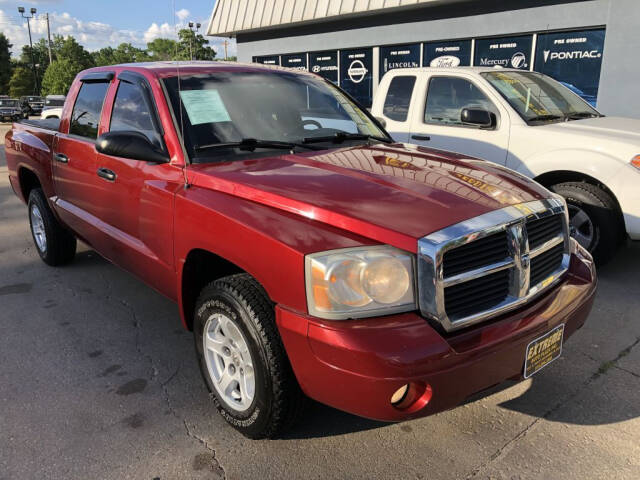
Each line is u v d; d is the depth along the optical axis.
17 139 5.14
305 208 2.32
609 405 2.88
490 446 2.57
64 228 4.73
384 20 12.37
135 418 2.82
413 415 2.10
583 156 4.59
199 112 3.16
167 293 3.18
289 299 2.19
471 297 2.22
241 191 2.57
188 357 3.46
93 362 3.40
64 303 4.30
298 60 15.10
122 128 3.53
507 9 10.15
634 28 8.55
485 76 5.52
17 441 2.63
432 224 2.17
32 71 90.00
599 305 4.12
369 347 1.99
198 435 2.68
